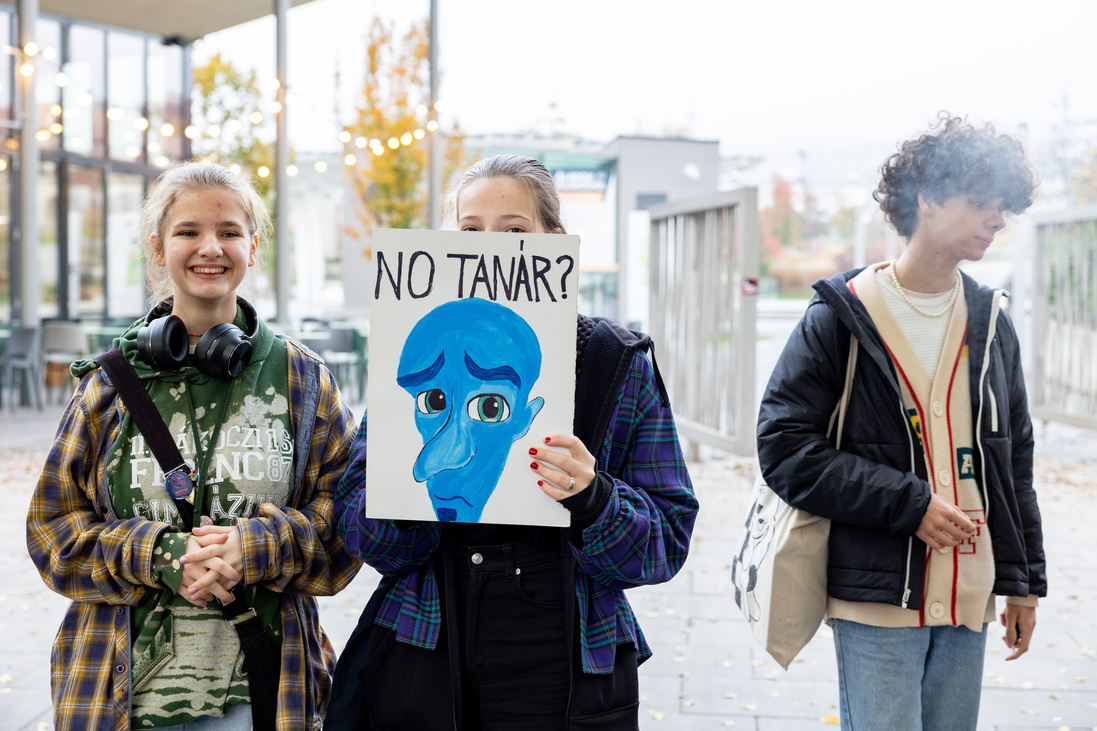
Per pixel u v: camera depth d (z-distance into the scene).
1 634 3.77
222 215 1.62
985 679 3.40
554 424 1.41
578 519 1.39
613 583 1.48
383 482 1.43
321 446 1.73
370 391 1.43
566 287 1.41
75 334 10.98
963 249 1.77
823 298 1.88
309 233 23.34
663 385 1.61
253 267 1.78
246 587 1.60
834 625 1.88
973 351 1.82
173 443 1.58
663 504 1.54
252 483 1.62
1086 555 5.06
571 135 23.03
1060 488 6.86
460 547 1.49
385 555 1.47
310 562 1.61
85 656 1.55
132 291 14.64
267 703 1.59
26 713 3.02
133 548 1.50
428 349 1.43
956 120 1.81
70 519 1.57
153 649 1.55
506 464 1.41
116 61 13.86
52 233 12.97
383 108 14.73
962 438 1.81
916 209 1.82
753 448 6.66
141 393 1.59
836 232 58.47
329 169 22.73
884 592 1.76
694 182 22.77
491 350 1.42
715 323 7.17
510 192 1.52
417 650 1.50
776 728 3.00
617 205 22.52
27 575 4.59
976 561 1.77
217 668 1.58
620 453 1.55
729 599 4.30
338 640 3.74
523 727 1.45
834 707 3.16
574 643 1.46
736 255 6.79
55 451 1.58
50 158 12.80
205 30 13.57
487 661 1.46
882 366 1.79
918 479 1.72
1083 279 8.03
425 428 1.43
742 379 6.64
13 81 12.16
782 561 1.85
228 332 1.61
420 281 1.43
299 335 11.84
